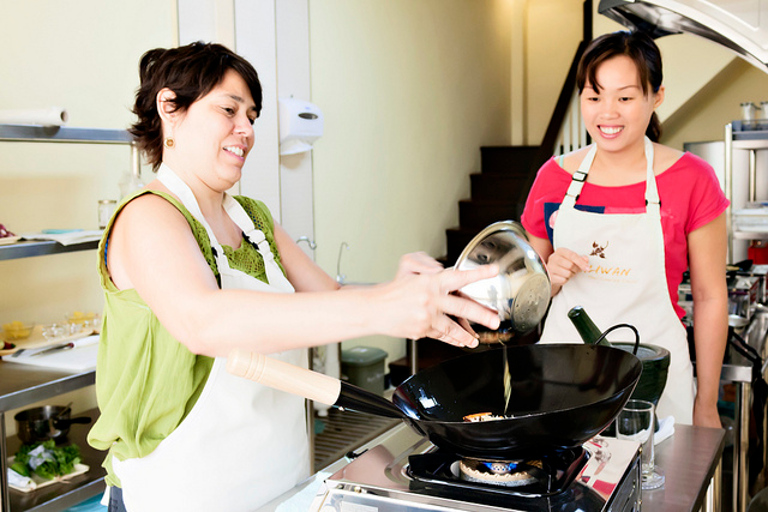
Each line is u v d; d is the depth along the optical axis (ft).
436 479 3.31
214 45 4.46
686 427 5.22
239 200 5.08
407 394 3.69
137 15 10.74
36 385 7.69
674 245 6.61
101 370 4.47
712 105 21.04
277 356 4.78
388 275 16.66
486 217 19.45
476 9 20.61
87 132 8.69
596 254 6.71
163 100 4.35
